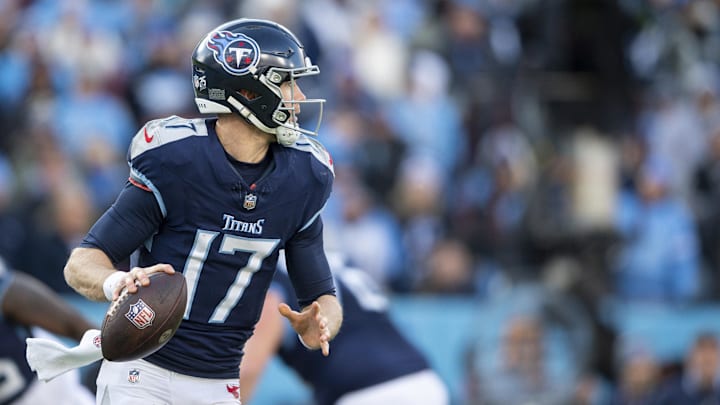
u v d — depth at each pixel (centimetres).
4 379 1576
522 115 3738
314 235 1296
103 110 3441
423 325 2983
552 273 3117
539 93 3797
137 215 1195
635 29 4053
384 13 4103
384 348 1936
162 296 1130
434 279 3164
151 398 1221
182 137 1198
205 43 1228
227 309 1234
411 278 3269
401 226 3372
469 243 3366
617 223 3525
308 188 1251
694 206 3794
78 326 1573
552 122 3772
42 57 3488
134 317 1117
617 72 3856
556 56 3831
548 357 2953
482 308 3006
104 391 1245
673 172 3903
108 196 3231
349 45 3803
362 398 1914
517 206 3434
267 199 1221
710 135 3947
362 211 3266
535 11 3897
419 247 3319
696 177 3872
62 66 3559
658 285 3475
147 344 1128
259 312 1270
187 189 1194
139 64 3656
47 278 2906
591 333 2989
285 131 1230
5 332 1572
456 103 3797
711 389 3027
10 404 1586
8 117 3369
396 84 3781
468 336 2977
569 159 3497
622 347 3072
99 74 3553
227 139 1228
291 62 1228
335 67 3728
